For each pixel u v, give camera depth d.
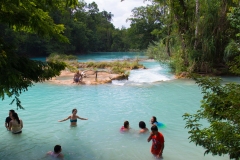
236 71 4.91
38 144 8.34
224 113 3.90
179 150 7.86
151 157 7.39
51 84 19.41
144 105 13.48
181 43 26.14
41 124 10.34
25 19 4.71
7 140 8.63
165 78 23.58
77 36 67.69
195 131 4.18
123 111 12.34
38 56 55.75
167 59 29.11
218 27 25.27
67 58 42.75
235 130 3.66
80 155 7.53
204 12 24.91
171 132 9.45
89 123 10.51
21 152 7.71
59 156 7.40
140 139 8.76
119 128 9.90
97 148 8.03
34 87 18.14
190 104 13.62
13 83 4.67
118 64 31.97
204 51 24.95
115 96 15.61
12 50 5.25
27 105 13.35
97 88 18.17
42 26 4.92
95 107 13.05
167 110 12.49
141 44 64.31
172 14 25.69
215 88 4.52
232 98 3.95
